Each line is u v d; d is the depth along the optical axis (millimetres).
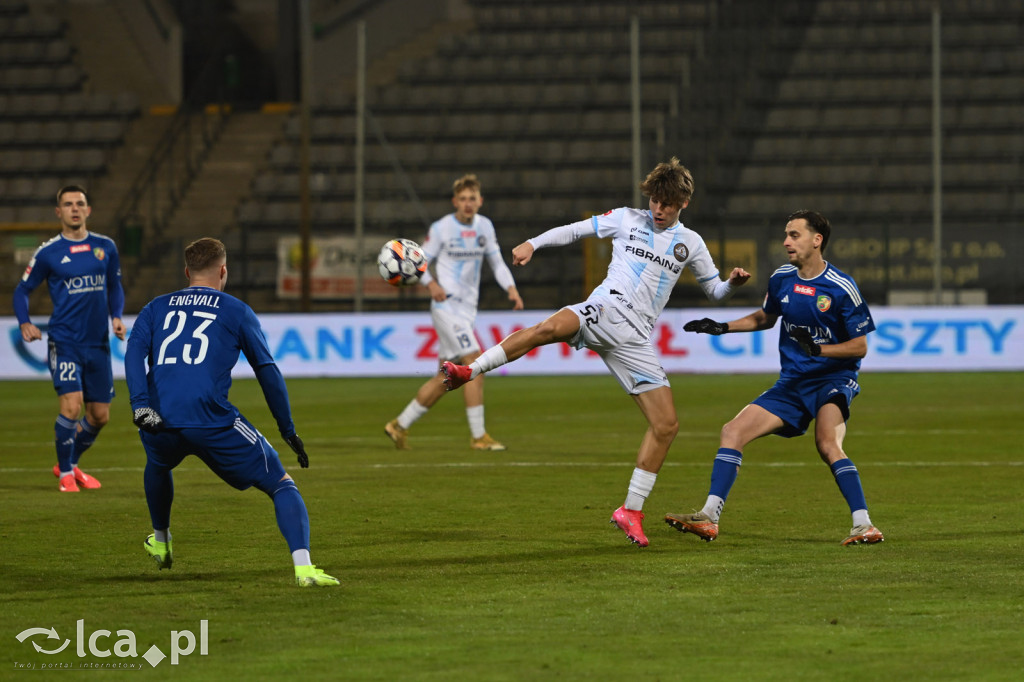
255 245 95750
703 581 19906
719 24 112062
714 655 15641
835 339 23719
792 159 101000
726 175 100125
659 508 28094
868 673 14836
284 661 15516
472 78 112375
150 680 14883
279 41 119250
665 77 110188
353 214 99688
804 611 17859
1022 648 15875
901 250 83250
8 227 96562
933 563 21234
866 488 30891
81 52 120812
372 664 15344
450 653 15805
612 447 41438
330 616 17734
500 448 40906
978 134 102250
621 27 115812
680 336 77375
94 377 33125
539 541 23766
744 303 82750
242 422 19484
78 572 20938
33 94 116562
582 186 101625
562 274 83875
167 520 20578
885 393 61938
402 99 111438
